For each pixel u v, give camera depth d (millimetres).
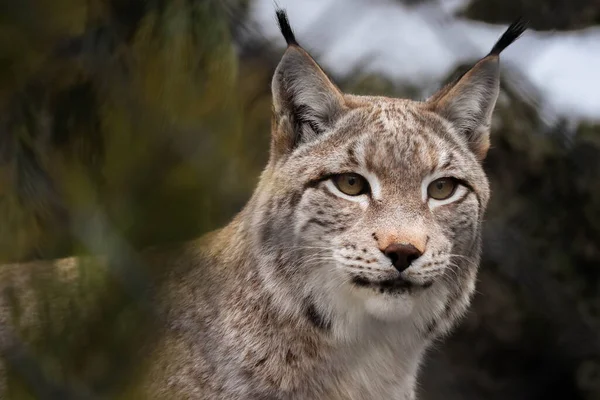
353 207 7453
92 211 5227
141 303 5230
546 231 13555
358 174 7516
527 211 13523
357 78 13781
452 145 7883
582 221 13555
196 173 5203
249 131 10766
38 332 5184
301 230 7570
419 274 7211
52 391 5102
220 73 7141
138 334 5160
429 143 7672
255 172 10586
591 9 14484
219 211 5629
